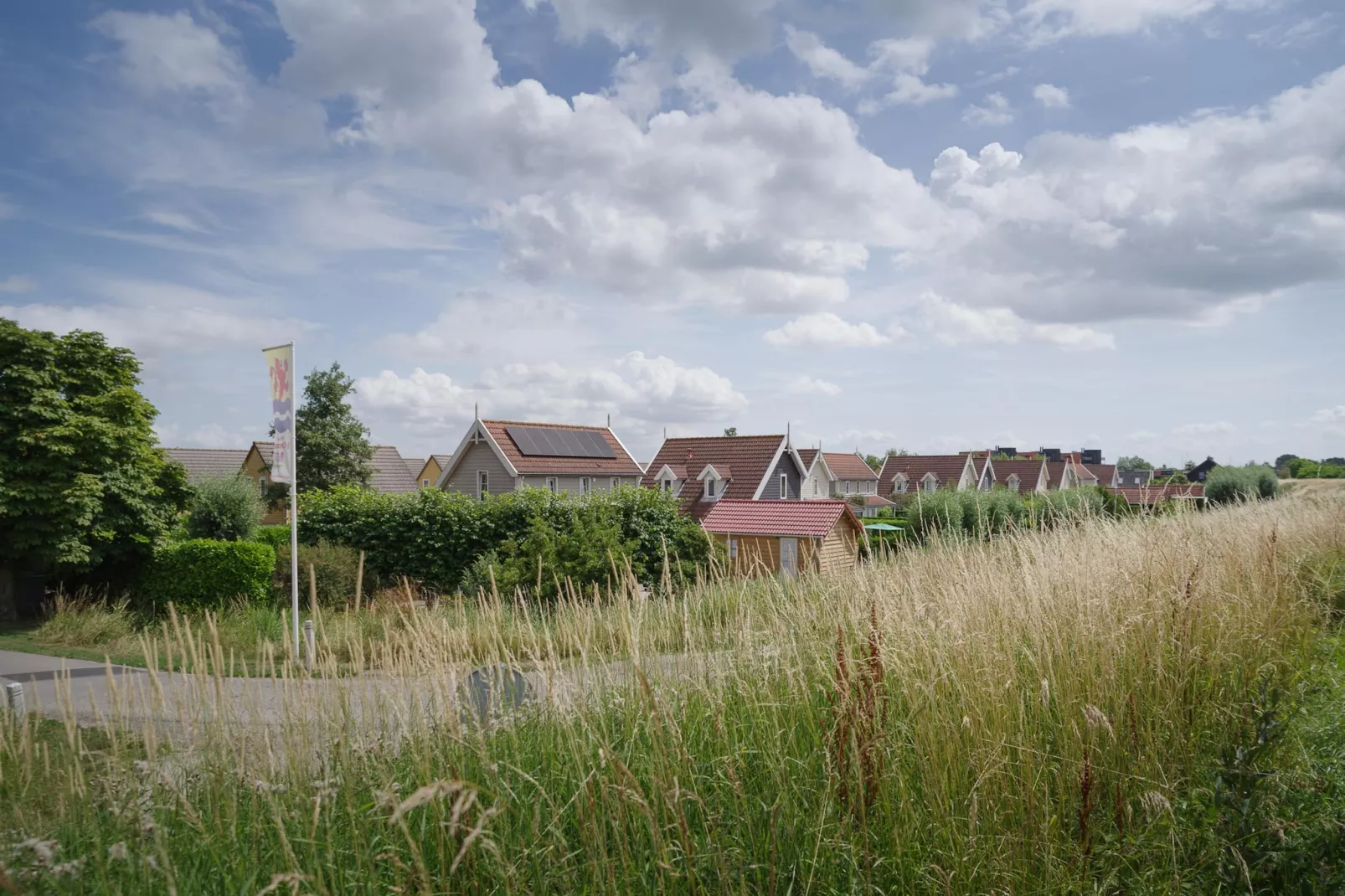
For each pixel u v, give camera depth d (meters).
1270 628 5.15
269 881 2.77
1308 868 2.91
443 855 2.71
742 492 39.22
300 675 3.78
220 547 17.77
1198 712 4.05
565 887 2.76
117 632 14.77
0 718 4.06
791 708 3.71
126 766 3.27
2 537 18.16
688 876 2.68
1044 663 3.84
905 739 3.39
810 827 2.96
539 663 3.62
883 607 4.20
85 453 19.12
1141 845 3.06
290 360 13.35
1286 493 15.80
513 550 17.66
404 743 3.48
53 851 2.83
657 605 4.68
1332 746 3.82
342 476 41.34
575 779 3.11
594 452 41.72
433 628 3.92
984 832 2.96
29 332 19.14
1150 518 8.05
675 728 3.16
